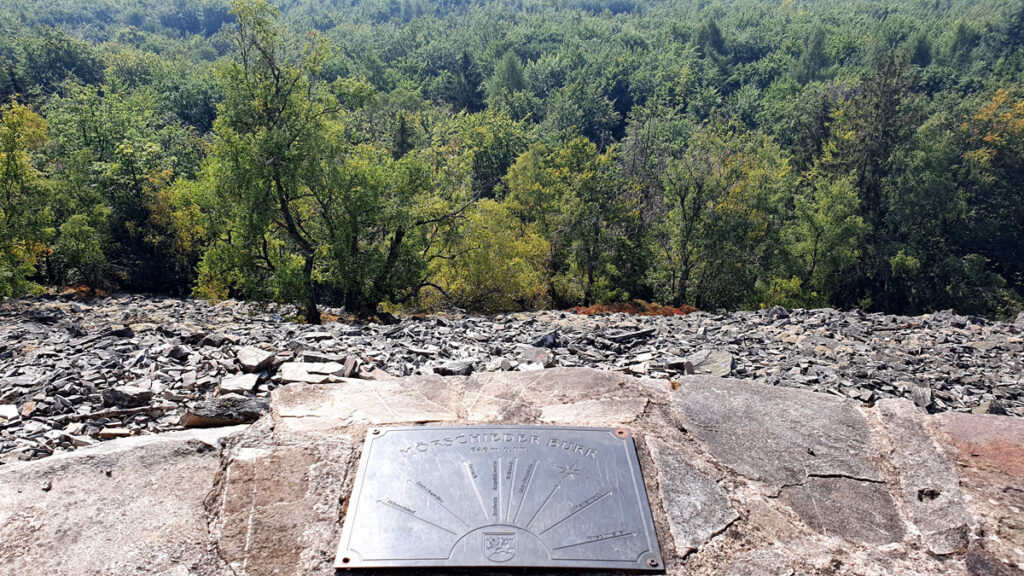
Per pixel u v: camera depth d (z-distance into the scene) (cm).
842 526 361
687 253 4181
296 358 883
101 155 4428
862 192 5369
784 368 1066
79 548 339
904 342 1406
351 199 2222
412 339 1201
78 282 4000
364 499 366
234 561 332
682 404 482
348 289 2298
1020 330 1520
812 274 4866
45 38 10488
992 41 12319
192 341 1092
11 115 2747
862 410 478
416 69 13838
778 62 14262
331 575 322
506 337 1273
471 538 338
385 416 457
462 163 3045
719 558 336
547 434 425
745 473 404
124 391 709
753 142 5788
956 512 366
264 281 2222
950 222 5484
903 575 325
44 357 974
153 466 412
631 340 1275
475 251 2769
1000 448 417
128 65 10525
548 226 4531
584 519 353
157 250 4153
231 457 407
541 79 13488
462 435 422
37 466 406
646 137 6875
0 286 2262
